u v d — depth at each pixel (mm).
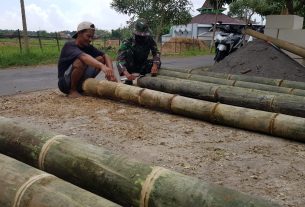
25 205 2309
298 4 14781
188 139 4242
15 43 21797
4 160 2693
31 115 5059
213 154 3756
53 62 12906
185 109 5156
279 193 2926
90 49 6457
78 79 6254
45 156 2936
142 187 2416
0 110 5312
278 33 10039
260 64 8711
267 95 5324
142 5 19688
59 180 2449
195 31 35156
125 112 5406
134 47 6801
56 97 6328
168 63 13703
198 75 7250
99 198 2242
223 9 31547
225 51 10438
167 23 19938
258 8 24922
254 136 4477
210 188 2293
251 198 2186
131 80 6785
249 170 3373
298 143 4281
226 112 4781
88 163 2707
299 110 4996
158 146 3947
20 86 7602
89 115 5141
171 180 2391
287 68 8453
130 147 3885
